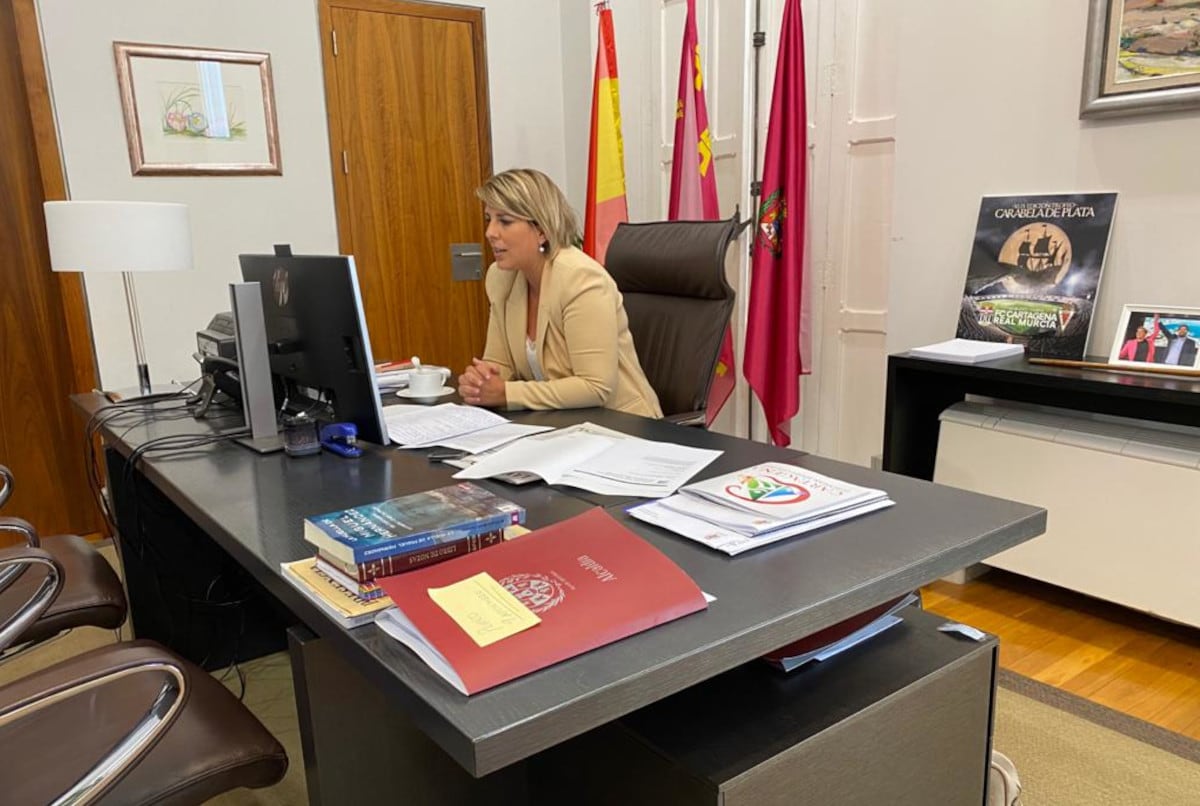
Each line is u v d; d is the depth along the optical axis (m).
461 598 0.85
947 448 2.55
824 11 3.09
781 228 3.13
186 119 3.19
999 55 2.49
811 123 3.20
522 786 1.24
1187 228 2.17
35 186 3.04
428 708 0.72
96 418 2.02
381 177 3.67
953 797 1.21
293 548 1.10
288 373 1.76
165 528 2.12
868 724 1.04
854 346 3.21
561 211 2.09
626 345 2.13
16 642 1.32
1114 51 2.23
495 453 1.55
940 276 2.72
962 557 1.06
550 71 4.09
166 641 2.16
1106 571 2.23
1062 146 2.39
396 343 3.82
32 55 2.89
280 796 1.73
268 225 3.42
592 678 0.76
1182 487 2.06
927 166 2.72
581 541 0.98
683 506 1.19
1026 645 2.21
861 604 0.95
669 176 3.90
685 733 0.99
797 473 1.29
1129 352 2.22
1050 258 2.41
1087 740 1.78
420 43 3.69
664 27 3.80
